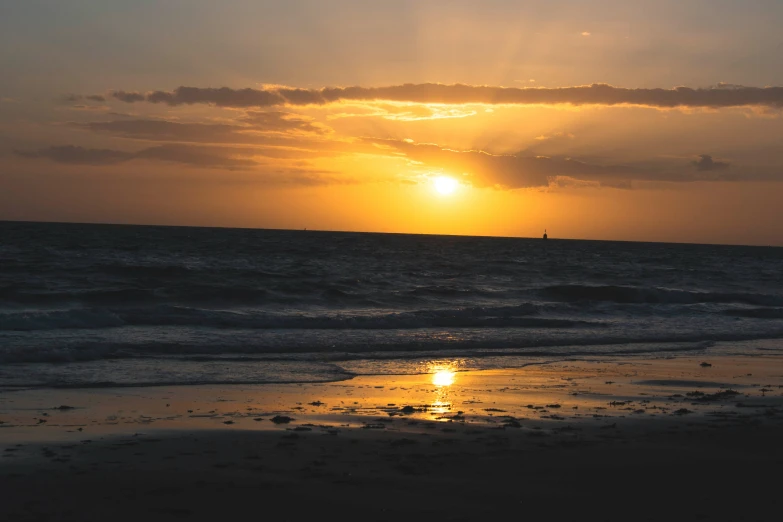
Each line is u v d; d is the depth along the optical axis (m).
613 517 7.21
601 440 10.48
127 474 8.53
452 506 7.51
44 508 7.36
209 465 8.95
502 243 158.25
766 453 9.85
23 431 10.45
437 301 36.41
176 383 14.63
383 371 16.86
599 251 124.12
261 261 61.72
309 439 10.34
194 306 31.16
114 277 41.53
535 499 7.75
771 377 17.22
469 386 15.22
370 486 8.15
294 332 22.92
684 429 11.31
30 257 55.69
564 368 18.03
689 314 33.16
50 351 17.00
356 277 48.97
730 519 7.18
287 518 7.16
